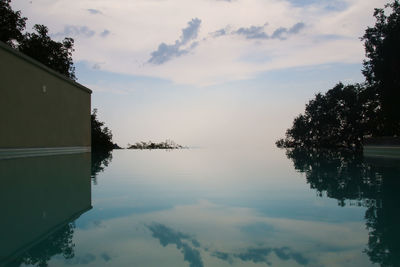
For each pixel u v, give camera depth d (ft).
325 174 18.88
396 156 34.40
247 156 43.47
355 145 62.95
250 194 12.17
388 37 38.65
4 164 23.26
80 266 5.02
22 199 10.90
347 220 7.88
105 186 14.35
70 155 38.11
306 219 8.09
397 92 39.73
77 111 44.39
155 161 32.55
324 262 5.11
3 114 26.53
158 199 11.16
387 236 6.49
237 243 6.20
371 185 13.94
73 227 7.41
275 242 6.26
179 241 6.38
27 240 6.41
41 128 33.32
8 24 56.44
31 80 31.07
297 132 80.79
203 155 46.16
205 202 10.61
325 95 66.64
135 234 6.84
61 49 65.26
